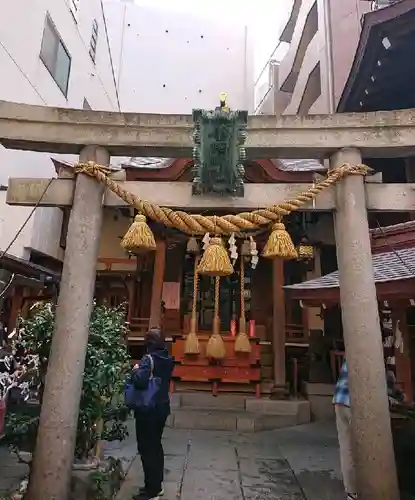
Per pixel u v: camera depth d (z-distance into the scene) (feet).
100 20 49.90
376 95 25.73
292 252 12.38
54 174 36.86
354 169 12.83
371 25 20.80
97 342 14.84
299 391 34.42
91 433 14.46
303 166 33.71
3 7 29.19
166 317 40.19
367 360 11.62
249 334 36.65
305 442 23.38
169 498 14.46
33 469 11.26
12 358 16.71
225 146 12.32
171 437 23.93
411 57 22.33
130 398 13.58
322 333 37.91
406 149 13.10
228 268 12.03
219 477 16.93
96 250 12.95
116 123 13.53
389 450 11.11
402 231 19.84
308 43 53.47
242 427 26.73
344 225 12.68
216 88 72.84
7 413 14.88
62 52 38.99
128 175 32.45
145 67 71.87
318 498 14.82
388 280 14.48
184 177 32.78
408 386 17.43
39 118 13.47
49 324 14.62
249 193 13.30
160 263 36.14
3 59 29.25
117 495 14.49
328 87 42.04
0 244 31.04
